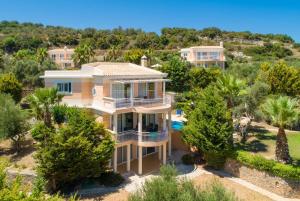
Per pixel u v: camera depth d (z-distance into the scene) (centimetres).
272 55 13012
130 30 17000
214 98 3406
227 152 3303
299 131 4681
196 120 3409
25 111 3909
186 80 6975
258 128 4644
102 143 2917
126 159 3669
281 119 2922
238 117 4291
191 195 1855
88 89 3694
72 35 15875
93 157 2794
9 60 7894
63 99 3719
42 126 2862
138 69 4016
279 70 5950
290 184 2867
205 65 10919
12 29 17825
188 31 17275
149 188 1917
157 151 4016
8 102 3691
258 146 3828
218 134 3225
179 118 5056
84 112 3052
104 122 3409
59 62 11469
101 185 3025
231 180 3189
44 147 2744
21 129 3659
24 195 1458
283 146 3033
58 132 2816
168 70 6919
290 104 2950
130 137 3362
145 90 3872
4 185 1559
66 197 2800
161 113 3694
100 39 14500
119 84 3625
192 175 3281
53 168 2694
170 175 2095
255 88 4272
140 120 3316
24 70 6631
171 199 1816
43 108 3195
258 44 15075
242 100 4238
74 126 2833
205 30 17550
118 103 3266
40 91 3161
